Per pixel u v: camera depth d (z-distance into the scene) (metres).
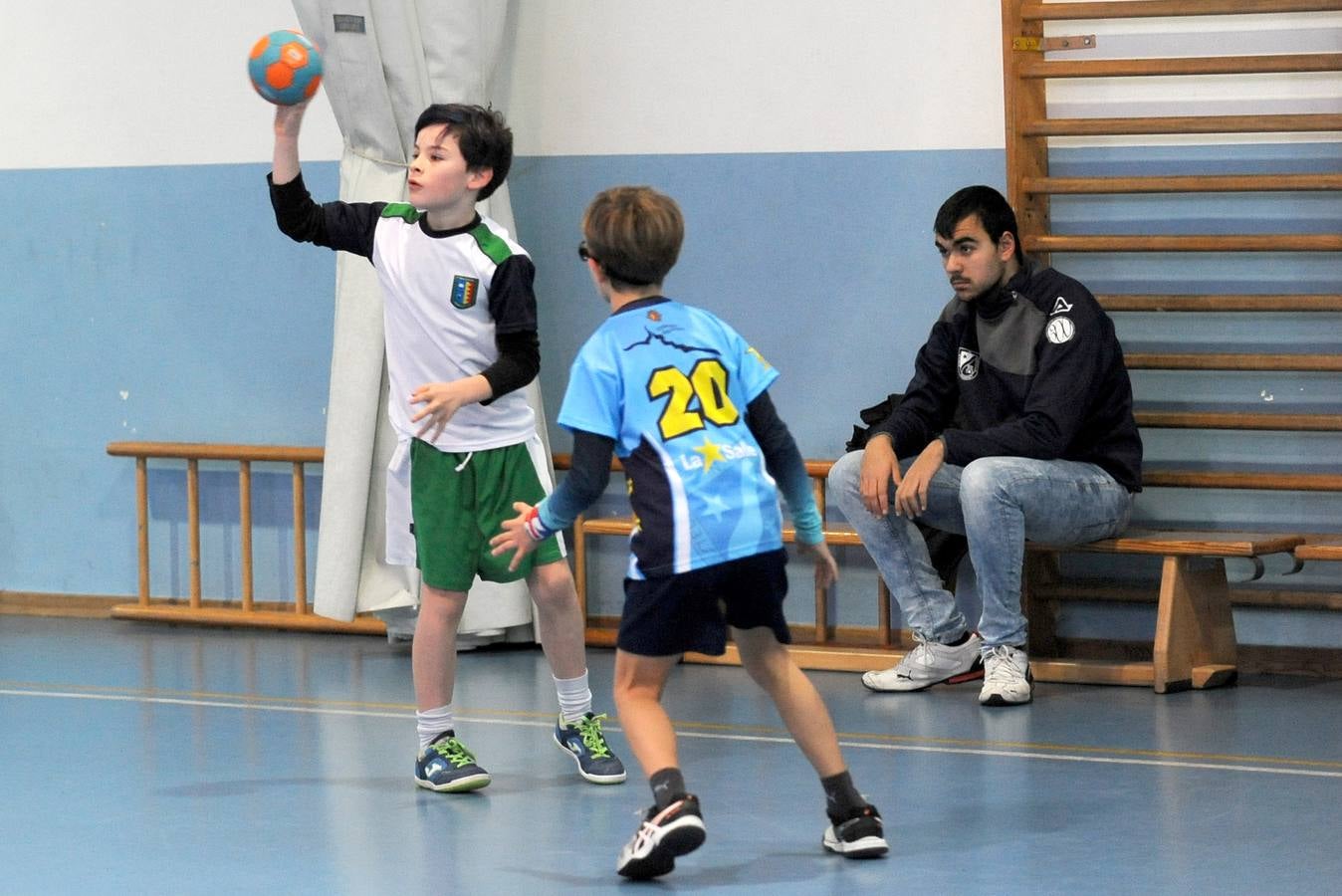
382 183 14.17
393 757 10.50
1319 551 11.86
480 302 9.46
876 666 13.21
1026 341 12.13
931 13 13.69
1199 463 13.12
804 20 14.02
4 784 9.81
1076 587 13.25
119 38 15.91
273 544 15.72
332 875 7.97
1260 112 12.91
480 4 14.14
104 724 11.51
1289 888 7.60
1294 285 12.85
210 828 8.83
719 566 7.72
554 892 7.66
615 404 7.86
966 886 7.68
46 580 16.45
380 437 14.23
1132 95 13.21
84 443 16.31
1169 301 12.82
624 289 8.11
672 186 14.52
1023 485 11.80
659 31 14.45
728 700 12.19
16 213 16.38
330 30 13.90
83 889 7.79
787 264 14.22
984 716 11.54
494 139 9.52
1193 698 12.02
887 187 13.90
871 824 8.12
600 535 14.76
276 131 9.45
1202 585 12.59
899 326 13.95
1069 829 8.65
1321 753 10.33
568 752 10.05
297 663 13.88
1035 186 12.98
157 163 15.88
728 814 9.03
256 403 15.73
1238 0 12.53
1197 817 8.86
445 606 9.58
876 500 12.06
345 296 14.12
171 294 15.93
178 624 15.84
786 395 14.30
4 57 16.28
